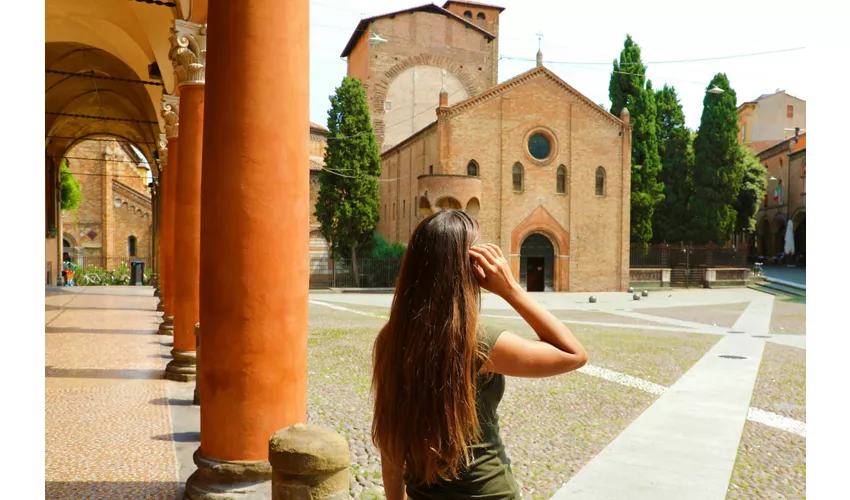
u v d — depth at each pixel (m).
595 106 37.97
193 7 8.05
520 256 36.91
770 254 61.56
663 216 44.69
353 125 37.53
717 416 7.54
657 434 6.72
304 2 4.03
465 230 1.74
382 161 47.56
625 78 41.72
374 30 46.34
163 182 15.04
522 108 36.50
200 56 8.23
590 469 5.56
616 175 38.56
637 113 41.47
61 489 4.48
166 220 13.02
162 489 4.52
